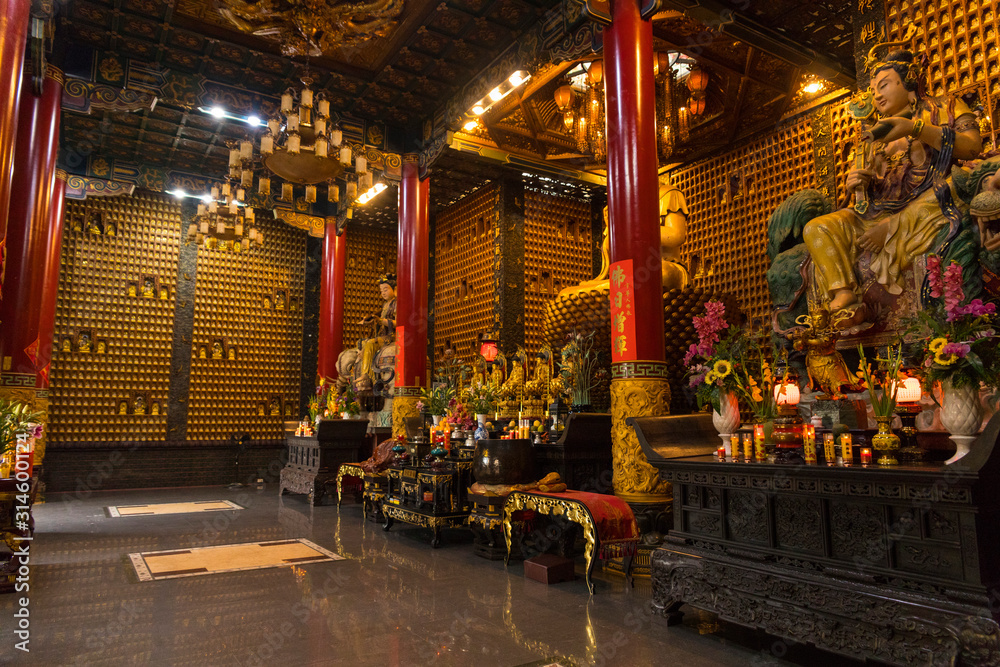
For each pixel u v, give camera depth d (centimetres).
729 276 1178
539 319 1395
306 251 1702
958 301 341
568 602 482
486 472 671
